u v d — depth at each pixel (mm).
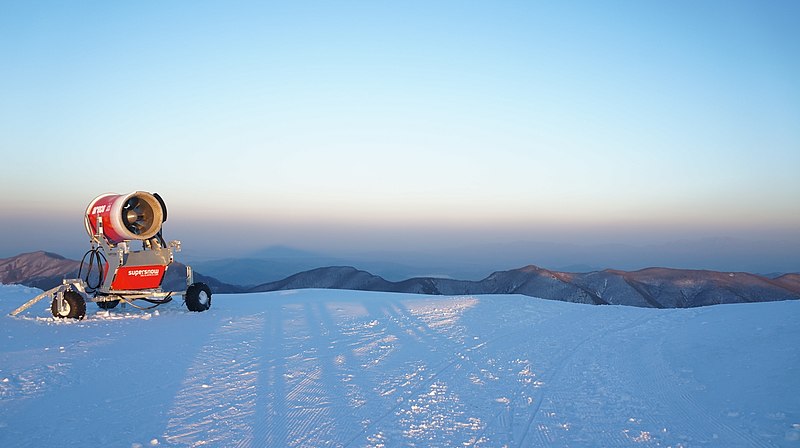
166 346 11055
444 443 6113
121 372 8953
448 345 11664
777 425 6438
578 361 10227
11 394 7613
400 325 14117
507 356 10648
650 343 11867
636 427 6621
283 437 6234
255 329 13250
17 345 10922
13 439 6043
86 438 6121
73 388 8016
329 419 6863
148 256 16062
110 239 15812
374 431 6457
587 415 7102
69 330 12797
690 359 9844
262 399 7648
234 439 6156
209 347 11023
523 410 7309
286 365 9625
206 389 8109
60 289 14766
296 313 15977
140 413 6996
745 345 10172
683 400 7656
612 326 14320
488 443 6133
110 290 15688
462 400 7734
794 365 8312
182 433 6324
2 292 18734
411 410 7262
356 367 9578
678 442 6121
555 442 6172
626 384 8570
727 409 7160
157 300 16672
